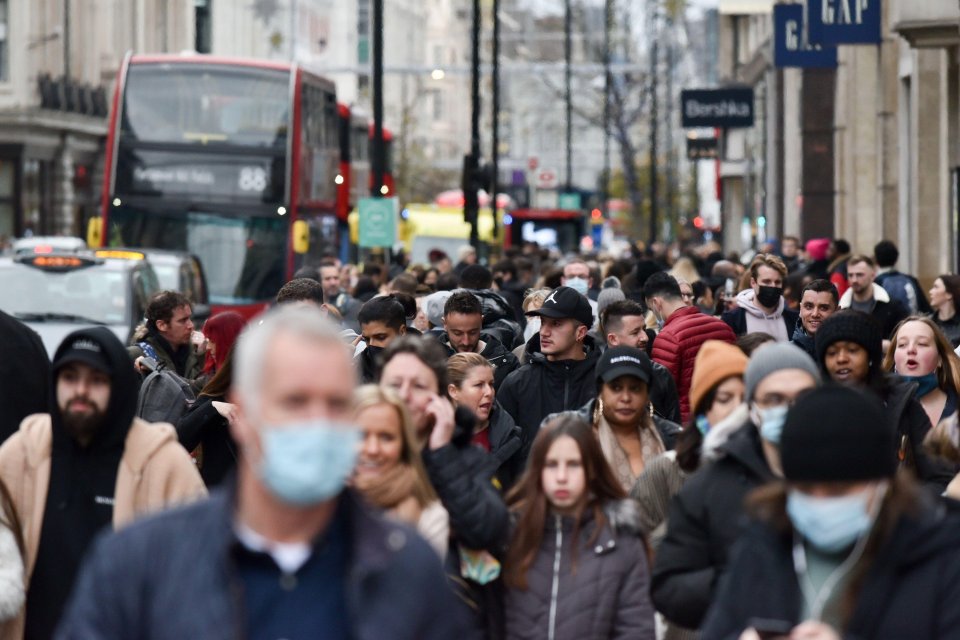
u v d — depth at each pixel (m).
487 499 16.14
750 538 11.69
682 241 145.12
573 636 16.20
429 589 10.18
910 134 77.75
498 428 22.94
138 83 69.56
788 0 109.31
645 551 16.64
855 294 39.72
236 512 10.12
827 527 11.24
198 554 10.02
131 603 10.06
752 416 15.02
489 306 33.91
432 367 16.75
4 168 134.75
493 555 16.41
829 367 21.17
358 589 9.98
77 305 47.78
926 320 24.03
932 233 71.50
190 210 68.88
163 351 30.19
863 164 94.12
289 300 28.97
